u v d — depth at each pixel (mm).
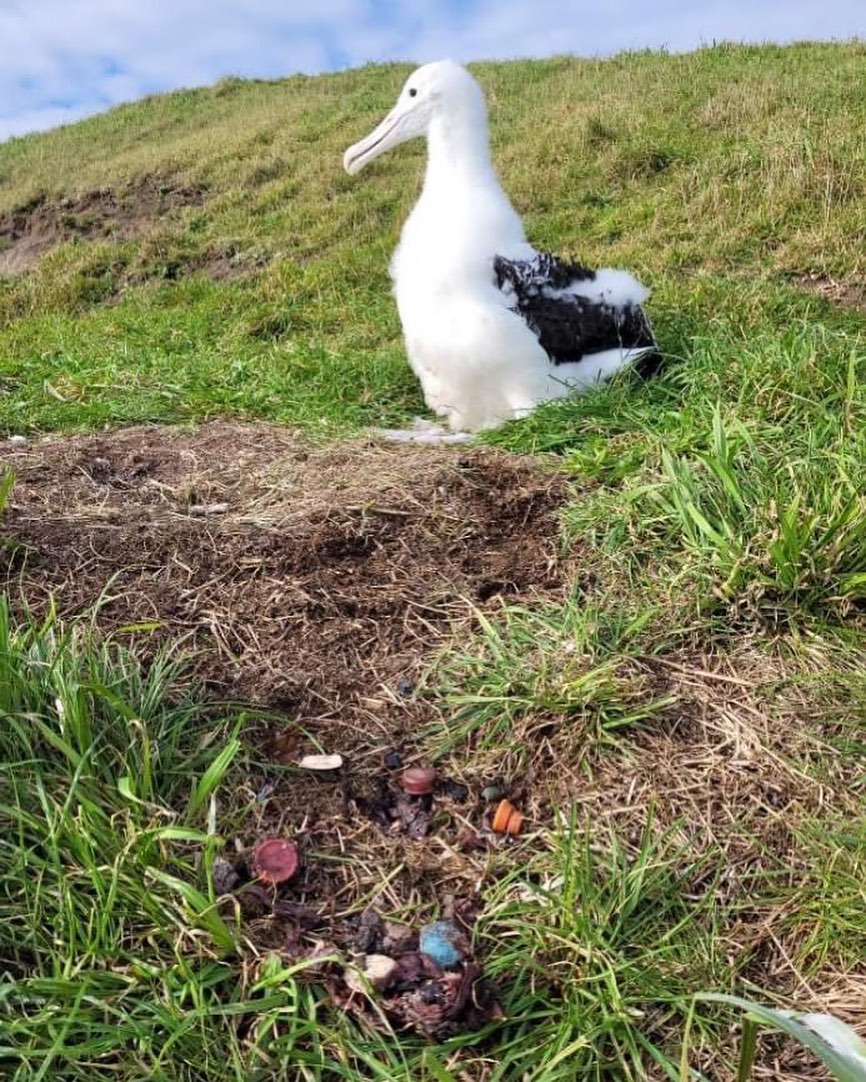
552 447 1346
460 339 1479
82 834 633
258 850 688
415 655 916
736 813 750
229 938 610
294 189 3945
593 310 1505
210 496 1198
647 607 945
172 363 1957
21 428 1552
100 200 4523
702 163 2867
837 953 650
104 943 610
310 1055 567
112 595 957
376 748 809
